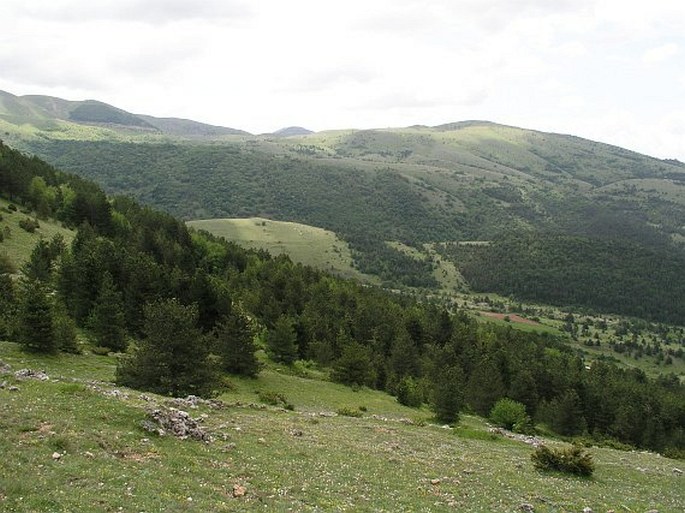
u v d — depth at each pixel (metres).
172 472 22.91
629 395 130.88
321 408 62.25
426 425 56.22
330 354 99.88
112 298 71.19
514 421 77.12
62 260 84.50
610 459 49.34
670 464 53.00
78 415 27.48
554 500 29.22
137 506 17.95
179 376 47.47
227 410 42.69
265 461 28.00
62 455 21.66
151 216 171.62
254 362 71.38
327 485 25.66
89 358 62.31
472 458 38.81
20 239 116.75
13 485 17.52
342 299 156.88
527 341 196.50
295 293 139.88
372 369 93.31
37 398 29.42
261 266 165.88
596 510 28.09
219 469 24.84
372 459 33.09
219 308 83.31
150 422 28.83
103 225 148.12
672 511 29.91
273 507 20.78
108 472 20.77
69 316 79.12
